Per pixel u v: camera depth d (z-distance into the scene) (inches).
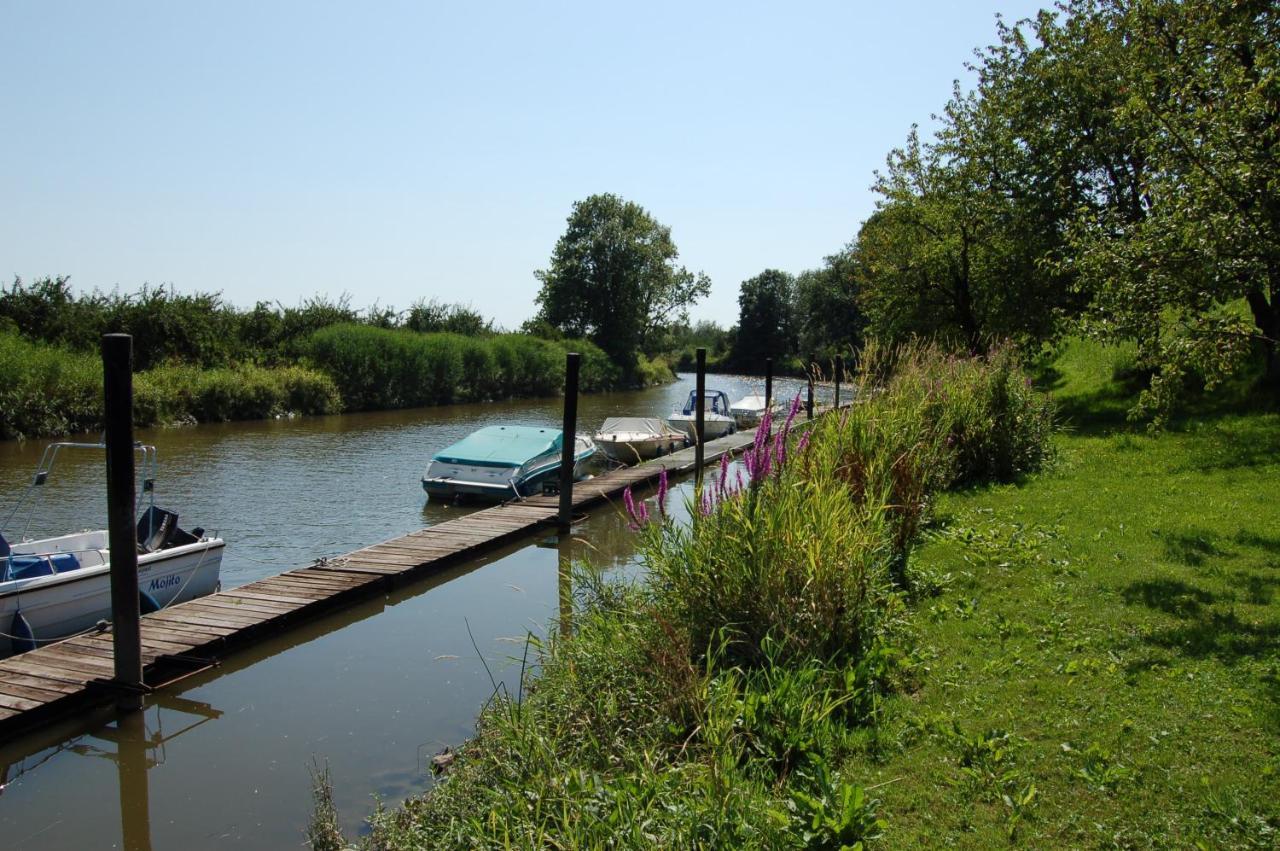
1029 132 767.1
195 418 1210.0
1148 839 154.8
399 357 1581.0
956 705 215.8
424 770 250.4
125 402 288.7
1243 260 317.7
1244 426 538.3
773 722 204.8
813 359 410.3
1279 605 258.2
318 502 674.8
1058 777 177.9
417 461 882.8
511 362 1892.2
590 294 2736.2
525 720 205.0
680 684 207.3
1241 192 322.3
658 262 2807.6
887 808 172.4
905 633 265.6
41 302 1262.3
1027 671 231.1
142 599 387.9
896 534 329.7
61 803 241.6
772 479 269.1
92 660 319.9
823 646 239.6
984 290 856.3
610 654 235.1
